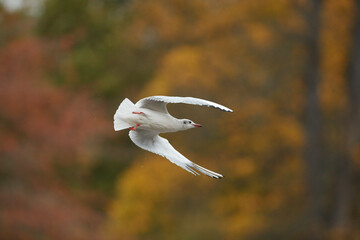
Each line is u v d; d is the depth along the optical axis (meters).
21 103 16.11
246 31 20.45
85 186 20.67
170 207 19.45
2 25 21.23
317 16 19.28
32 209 15.57
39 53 17.22
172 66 19.47
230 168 19.27
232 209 19.69
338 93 20.61
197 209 19.34
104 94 26.20
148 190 19.17
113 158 24.31
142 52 26.55
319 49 19.48
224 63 20.03
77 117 16.98
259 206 19.69
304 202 19.55
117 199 22.41
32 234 15.73
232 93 19.69
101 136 20.92
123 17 28.00
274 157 19.98
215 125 18.75
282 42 20.11
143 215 19.34
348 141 19.14
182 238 18.55
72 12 27.05
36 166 16.09
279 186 19.95
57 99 16.80
